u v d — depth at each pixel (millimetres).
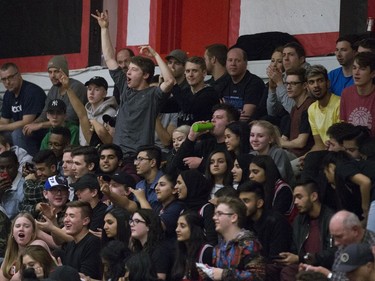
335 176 22203
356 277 18984
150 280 21734
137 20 34344
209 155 24547
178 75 28812
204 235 22609
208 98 27391
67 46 35000
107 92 33312
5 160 28219
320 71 25734
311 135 26125
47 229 24359
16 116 32000
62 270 20953
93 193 25203
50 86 35000
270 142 24469
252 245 21281
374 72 24906
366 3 30328
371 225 21453
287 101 27078
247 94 28094
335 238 20188
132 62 27562
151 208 24281
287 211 23219
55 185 25875
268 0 32344
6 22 36250
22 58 35875
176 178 24266
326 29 31344
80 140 30297
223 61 28781
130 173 26578
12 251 24172
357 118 25031
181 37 33750
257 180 23297
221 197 21719
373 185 21906
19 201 28047
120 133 27703
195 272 22188
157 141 28328
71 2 35000
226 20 33125
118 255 22656
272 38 30469
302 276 18938
